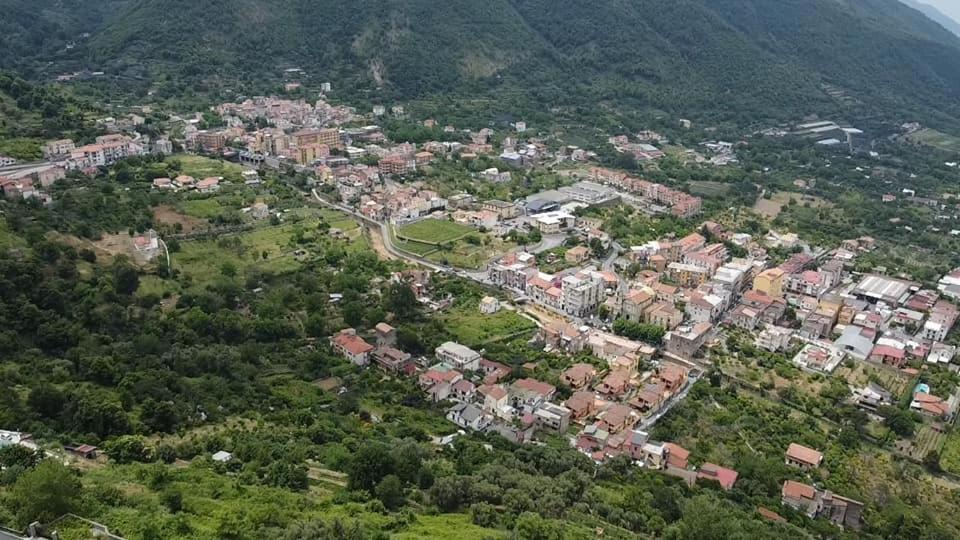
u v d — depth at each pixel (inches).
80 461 6550.2
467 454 7839.6
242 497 6043.3
